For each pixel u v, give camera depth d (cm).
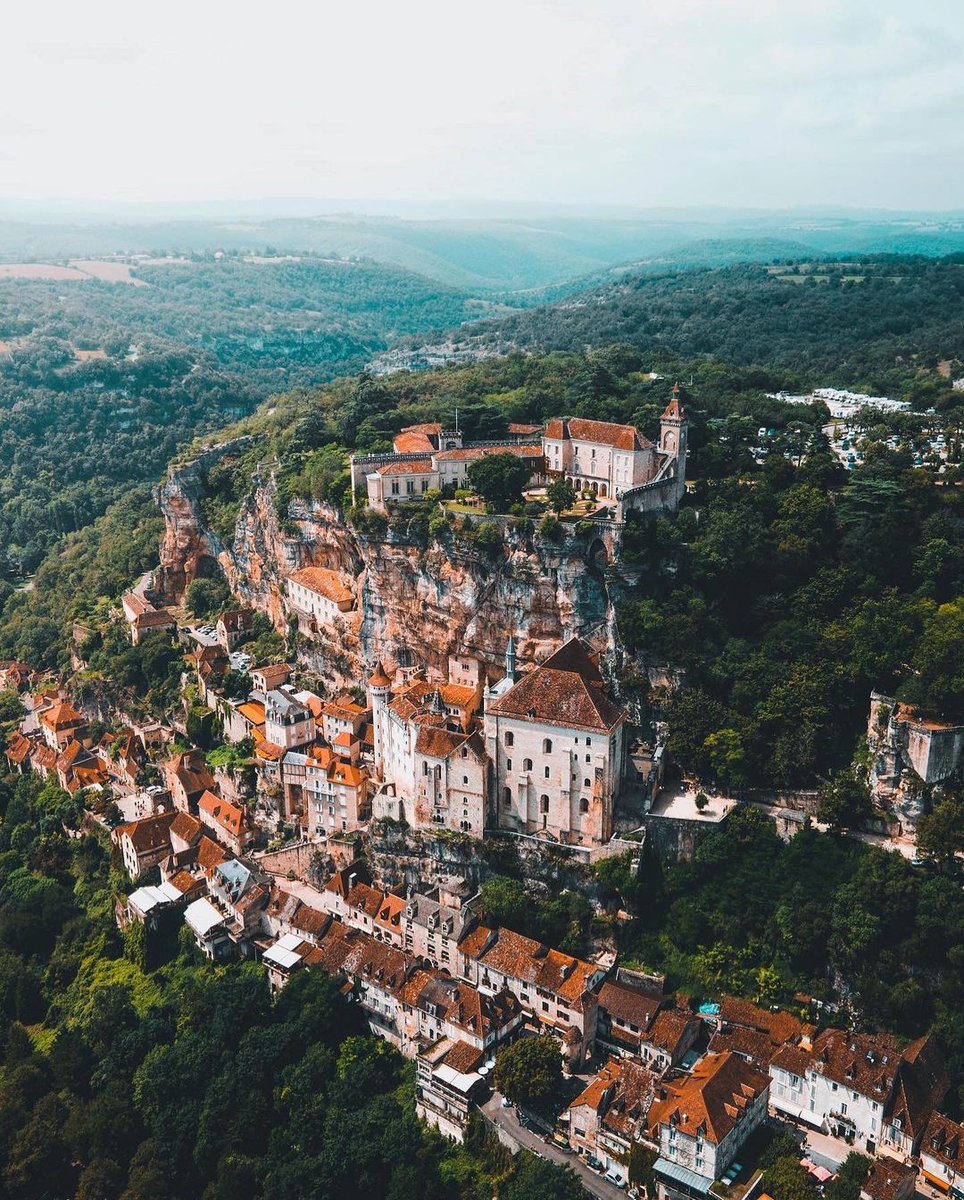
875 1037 15212
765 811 18212
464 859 19075
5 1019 19862
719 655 19975
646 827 18238
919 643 18650
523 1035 16325
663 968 17262
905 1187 12925
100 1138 15950
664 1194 13325
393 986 17075
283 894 19762
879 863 16525
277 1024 17175
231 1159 15100
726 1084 13812
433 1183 14262
